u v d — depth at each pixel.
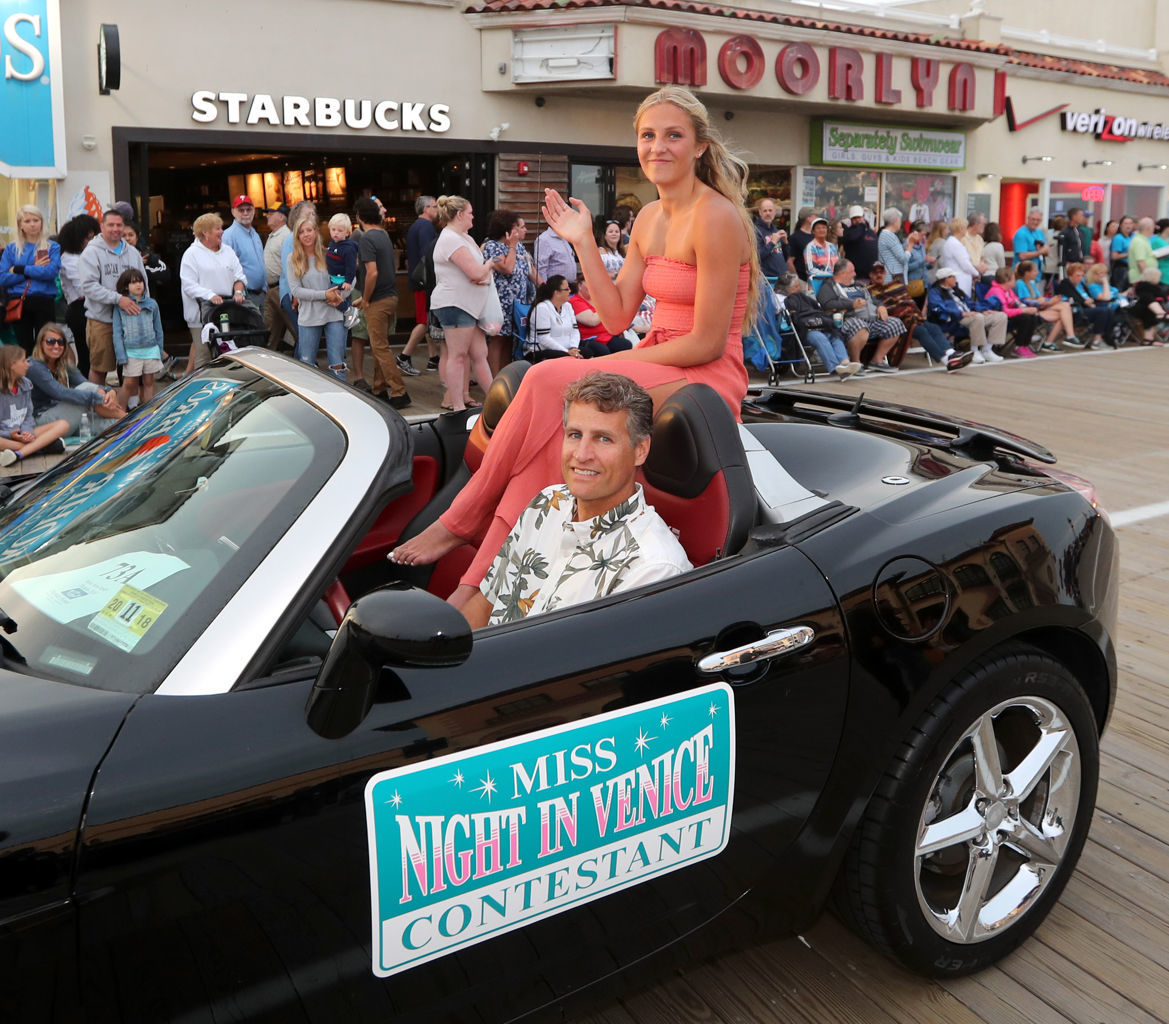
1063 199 18.55
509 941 1.83
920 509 2.39
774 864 2.13
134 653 1.69
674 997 2.39
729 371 3.01
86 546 1.95
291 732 1.62
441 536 2.63
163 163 13.20
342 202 13.52
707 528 2.33
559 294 9.20
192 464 2.05
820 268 11.86
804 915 2.25
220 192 14.13
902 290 12.08
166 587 1.78
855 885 2.28
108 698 1.61
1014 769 2.41
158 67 10.44
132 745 1.54
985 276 13.62
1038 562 2.38
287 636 1.70
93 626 1.75
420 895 1.71
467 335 8.56
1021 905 2.47
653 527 2.24
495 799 1.75
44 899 1.43
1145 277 15.08
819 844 2.17
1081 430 8.65
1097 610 2.50
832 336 11.45
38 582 1.89
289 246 8.58
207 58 10.66
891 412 3.25
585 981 1.97
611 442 2.21
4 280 8.68
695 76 12.65
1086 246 17.05
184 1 10.45
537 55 12.17
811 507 2.36
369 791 1.64
